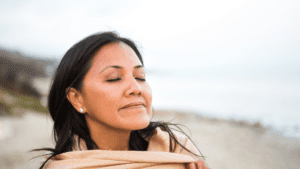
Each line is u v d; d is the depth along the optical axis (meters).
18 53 23.53
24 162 5.09
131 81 1.11
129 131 1.24
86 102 1.18
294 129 12.61
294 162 7.76
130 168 1.06
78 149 1.24
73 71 1.19
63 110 1.32
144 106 1.15
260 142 10.21
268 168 7.00
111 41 1.21
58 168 1.04
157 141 1.30
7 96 12.83
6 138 6.93
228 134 11.42
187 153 1.30
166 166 1.10
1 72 16.27
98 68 1.14
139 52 1.42
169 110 18.20
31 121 9.76
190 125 13.29
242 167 7.03
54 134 1.39
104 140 1.24
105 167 1.04
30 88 16.89
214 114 17.05
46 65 24.80
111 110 1.09
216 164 7.27
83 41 1.23
